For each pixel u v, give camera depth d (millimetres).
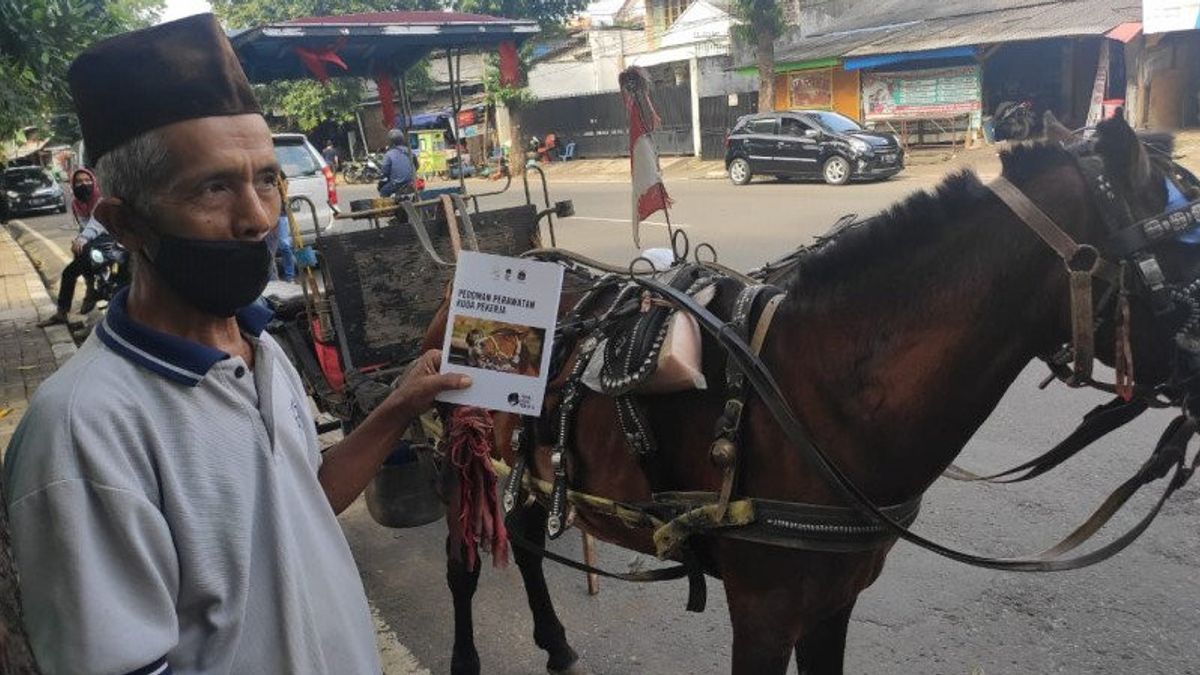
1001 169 1976
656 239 12047
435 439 3078
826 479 1874
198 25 1286
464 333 1881
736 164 18609
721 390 2061
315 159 11375
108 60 1247
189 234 1274
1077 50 20031
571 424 2396
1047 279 1866
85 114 1282
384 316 4242
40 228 21750
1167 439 1989
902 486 2008
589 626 3598
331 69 6242
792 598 2035
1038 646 3213
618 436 2279
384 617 3793
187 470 1247
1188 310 1811
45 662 1134
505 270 1875
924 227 1967
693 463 2117
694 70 24969
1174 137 2014
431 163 26969
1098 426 2123
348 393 3730
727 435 1967
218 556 1263
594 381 2211
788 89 23094
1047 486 4281
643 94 3451
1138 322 1848
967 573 3668
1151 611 3330
